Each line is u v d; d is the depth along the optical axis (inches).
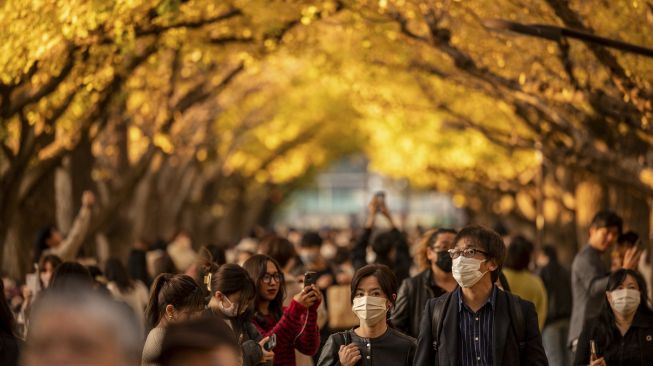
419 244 732.7
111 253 1899.6
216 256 781.3
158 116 1781.5
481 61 1232.8
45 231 1008.9
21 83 1181.7
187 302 510.3
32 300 799.7
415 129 2447.1
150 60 1382.9
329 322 837.2
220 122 2637.8
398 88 1831.9
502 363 488.7
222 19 1269.7
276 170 3722.9
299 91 2790.4
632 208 1648.6
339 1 1309.1
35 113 1294.3
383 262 928.9
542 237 1974.7
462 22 1174.3
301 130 3132.4
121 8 1100.5
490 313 495.5
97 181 1690.5
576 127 1293.1
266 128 3036.4
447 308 501.7
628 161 1240.8
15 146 1421.0
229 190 3651.6
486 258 494.0
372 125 2837.1
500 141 1683.1
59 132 1497.3
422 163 2723.9
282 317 556.4
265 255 617.3
